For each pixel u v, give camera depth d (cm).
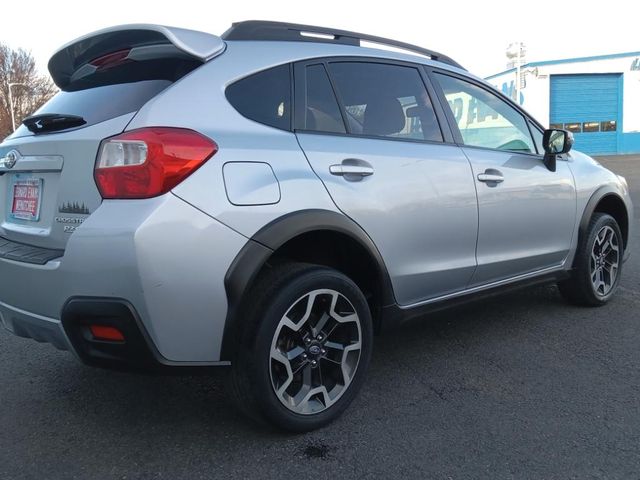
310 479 242
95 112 265
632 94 3014
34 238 270
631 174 1756
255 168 256
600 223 458
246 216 247
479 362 365
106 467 251
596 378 339
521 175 391
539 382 334
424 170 328
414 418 293
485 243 367
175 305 231
